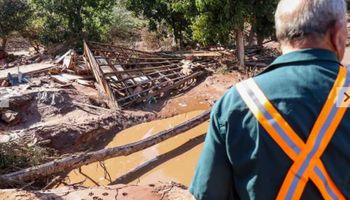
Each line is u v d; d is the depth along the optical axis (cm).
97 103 1521
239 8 1844
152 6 2528
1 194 662
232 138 171
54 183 902
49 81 1664
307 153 160
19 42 2912
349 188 165
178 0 2111
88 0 2422
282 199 162
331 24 170
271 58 2220
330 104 163
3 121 1326
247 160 168
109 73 1628
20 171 847
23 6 2386
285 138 162
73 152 1223
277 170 164
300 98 165
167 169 1116
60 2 2408
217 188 179
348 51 2091
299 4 172
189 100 1633
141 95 1606
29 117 1373
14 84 1614
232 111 172
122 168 1119
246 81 178
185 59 2028
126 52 2020
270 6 1942
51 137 1227
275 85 170
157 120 1465
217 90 1714
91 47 1909
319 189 160
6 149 897
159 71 1817
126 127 1399
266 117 166
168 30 2661
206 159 180
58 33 2470
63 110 1422
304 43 173
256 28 2272
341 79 167
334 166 162
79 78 1717
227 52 2133
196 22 1955
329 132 161
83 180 1023
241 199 176
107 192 671
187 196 662
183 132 1213
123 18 3020
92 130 1312
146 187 693
